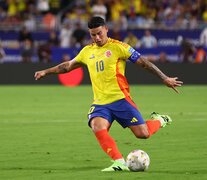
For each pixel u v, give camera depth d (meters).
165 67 106.75
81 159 38.91
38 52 110.94
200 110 70.44
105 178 32.06
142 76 108.19
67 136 49.97
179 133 51.53
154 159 38.69
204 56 110.19
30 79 108.94
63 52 111.44
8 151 42.28
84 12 123.06
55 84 109.88
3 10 125.56
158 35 112.62
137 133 35.47
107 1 122.62
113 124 58.47
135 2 121.88
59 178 32.34
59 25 119.06
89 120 35.06
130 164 33.97
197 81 107.25
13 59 113.25
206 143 45.78
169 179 31.73
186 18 119.12
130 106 35.25
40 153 41.34
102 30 35.03
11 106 75.69
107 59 35.06
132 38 110.94
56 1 125.69
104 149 34.22
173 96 88.62
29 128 55.38
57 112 68.81
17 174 33.72
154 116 37.34
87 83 109.12
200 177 32.31
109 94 35.06
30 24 118.12
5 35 114.19
